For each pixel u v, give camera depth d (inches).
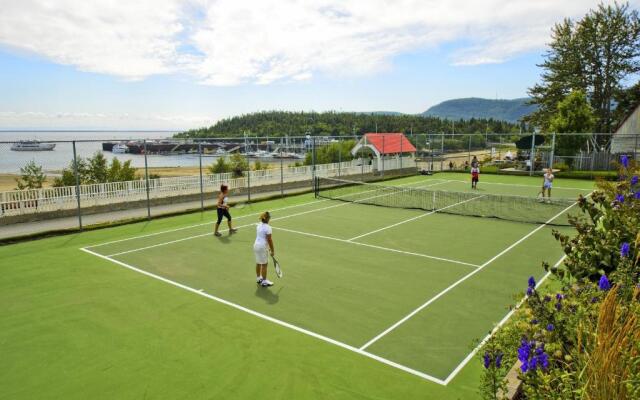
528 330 185.8
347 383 236.1
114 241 548.7
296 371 248.4
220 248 513.0
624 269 183.6
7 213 649.0
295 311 332.5
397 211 756.0
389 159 1374.3
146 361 260.5
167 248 514.0
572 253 232.2
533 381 152.3
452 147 1742.1
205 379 240.7
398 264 449.1
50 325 310.2
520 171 1310.3
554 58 1793.8
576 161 1305.4
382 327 305.0
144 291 374.9
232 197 908.0
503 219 678.5
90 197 736.3
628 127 1398.9
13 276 414.9
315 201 871.1
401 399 221.6
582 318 172.1
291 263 452.8
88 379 242.1
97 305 345.4
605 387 130.4
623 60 1672.0
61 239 560.4
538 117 1846.7
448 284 390.6
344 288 380.8
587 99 1716.3
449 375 244.1
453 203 834.8
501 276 412.2
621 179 251.8
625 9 1635.1
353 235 575.2
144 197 804.0
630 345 139.9
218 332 297.9
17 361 261.7
